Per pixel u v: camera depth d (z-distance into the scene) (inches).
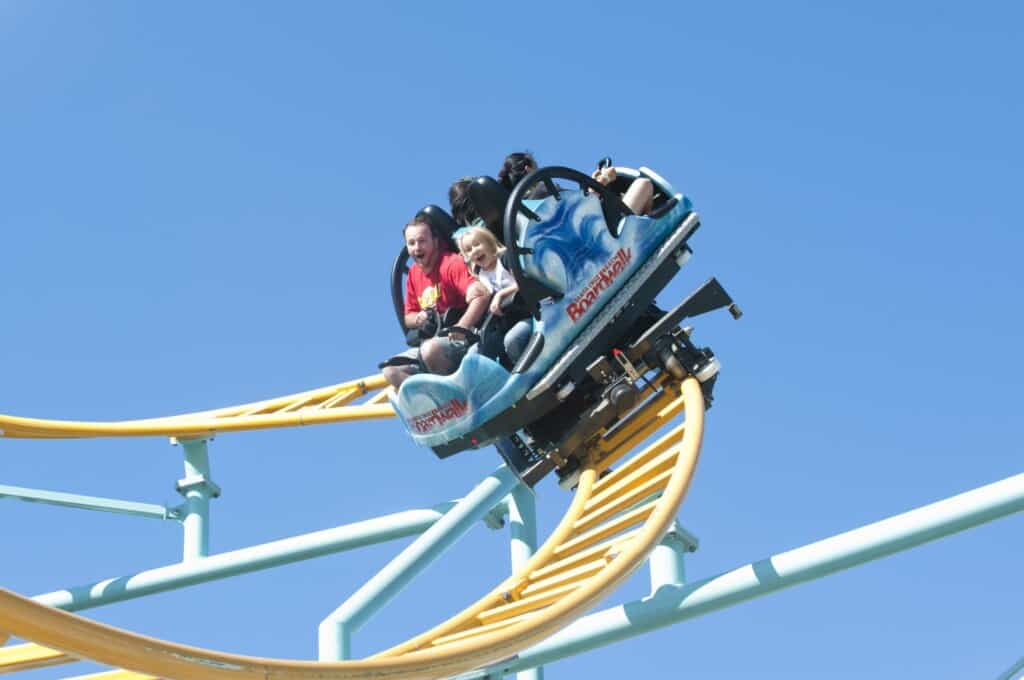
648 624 898.1
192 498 1235.9
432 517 1088.2
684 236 936.3
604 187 925.8
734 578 884.0
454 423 921.5
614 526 917.8
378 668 682.2
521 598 911.7
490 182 938.1
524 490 1107.3
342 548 1096.2
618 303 927.0
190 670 626.2
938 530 838.5
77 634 599.5
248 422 1269.7
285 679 652.1
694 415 911.0
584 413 942.4
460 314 967.6
